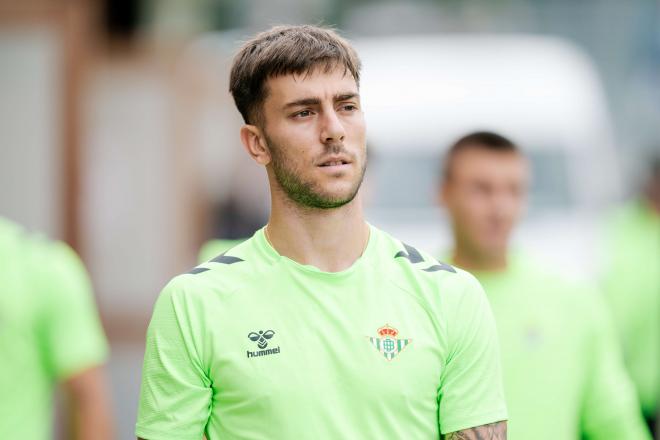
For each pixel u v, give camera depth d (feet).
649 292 63.77
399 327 27.84
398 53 91.66
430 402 27.78
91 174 93.91
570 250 82.12
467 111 87.04
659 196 64.59
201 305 28.02
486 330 28.78
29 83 77.46
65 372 40.09
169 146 96.73
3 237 39.42
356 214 28.68
